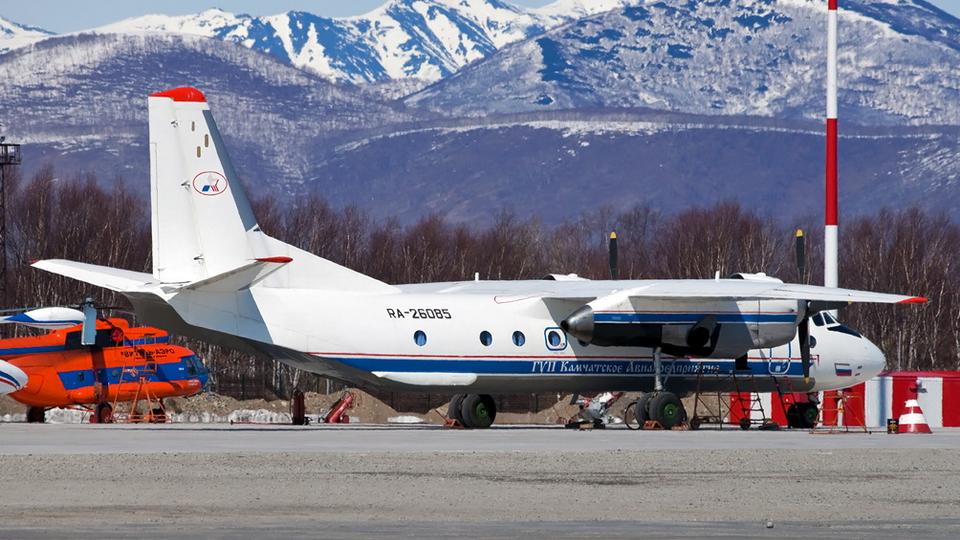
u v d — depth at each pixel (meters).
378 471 74.62
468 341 105.94
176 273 97.06
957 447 92.94
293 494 65.44
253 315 99.12
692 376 114.88
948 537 53.72
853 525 57.19
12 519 56.69
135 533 52.56
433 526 55.59
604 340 108.88
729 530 55.22
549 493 66.75
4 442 91.19
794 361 118.12
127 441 92.44
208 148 97.88
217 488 67.25
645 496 66.19
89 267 100.44
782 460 83.25
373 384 104.19
